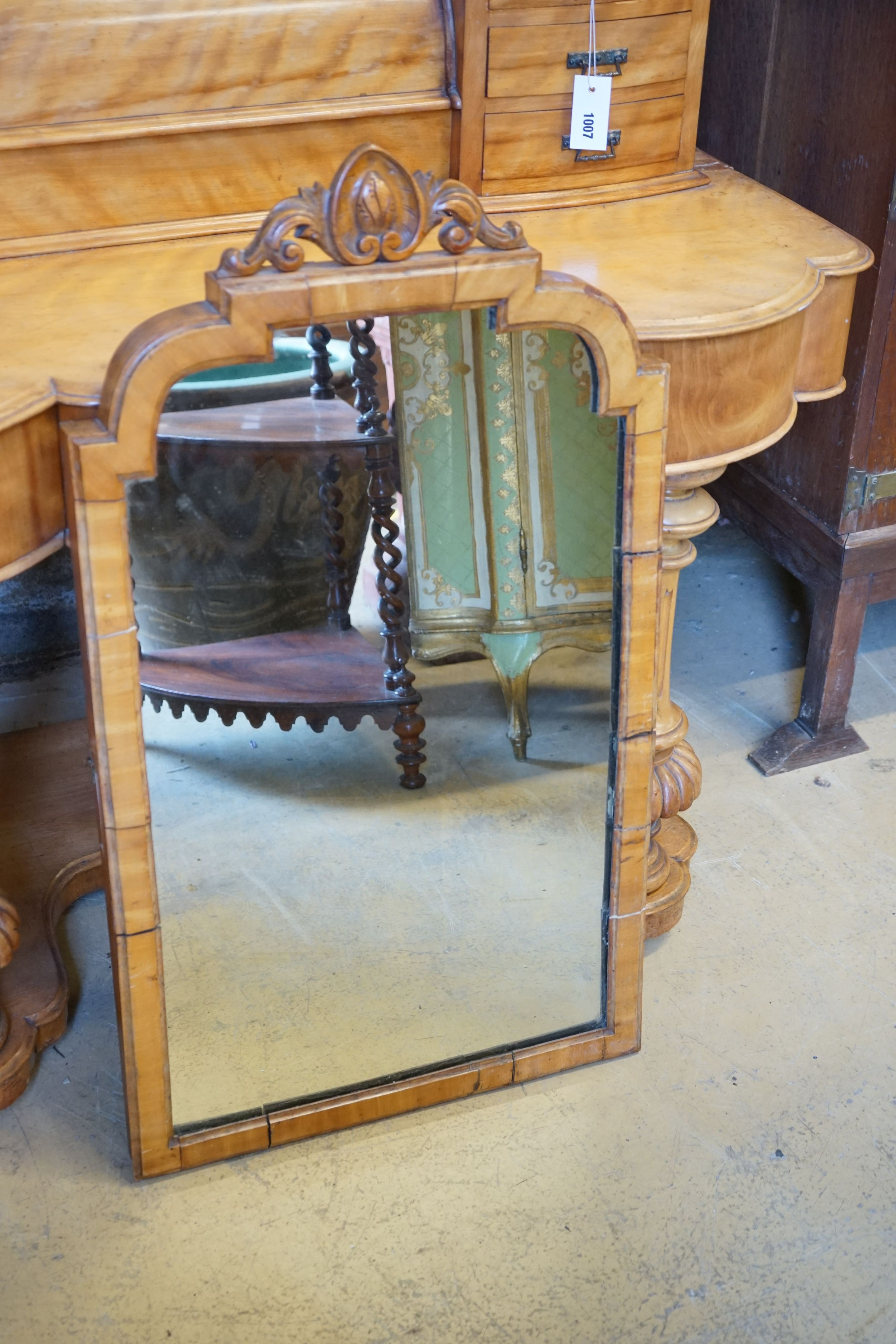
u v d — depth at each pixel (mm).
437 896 1738
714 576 2920
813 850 2189
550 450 1546
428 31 1785
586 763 1673
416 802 1698
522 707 1671
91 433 1311
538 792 1708
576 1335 1469
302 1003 1699
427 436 1531
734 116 2385
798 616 2791
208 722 1577
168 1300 1503
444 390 1515
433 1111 1742
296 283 1279
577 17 1800
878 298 2037
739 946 1999
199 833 1600
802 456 2301
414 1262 1546
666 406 1478
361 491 1555
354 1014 1725
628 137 1938
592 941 1771
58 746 2152
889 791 2326
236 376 1450
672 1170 1658
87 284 1648
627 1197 1624
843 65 2033
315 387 1507
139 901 1507
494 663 1654
